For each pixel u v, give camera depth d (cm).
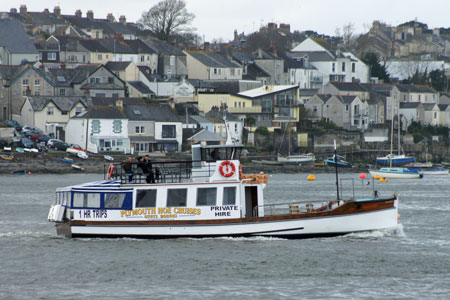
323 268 15562
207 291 13950
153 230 17550
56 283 14525
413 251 17275
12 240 18362
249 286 14288
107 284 14425
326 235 17800
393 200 18138
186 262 15862
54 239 18412
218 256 16288
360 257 16425
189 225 17488
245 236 17562
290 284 14425
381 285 14425
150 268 15475
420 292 13988
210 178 17525
